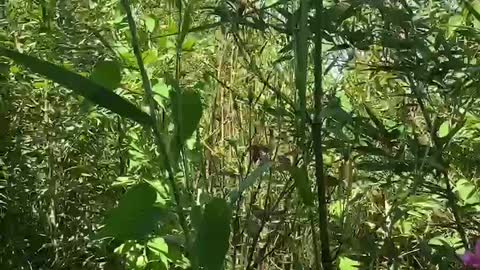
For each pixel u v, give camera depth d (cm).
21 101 208
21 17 215
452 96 143
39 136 208
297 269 165
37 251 210
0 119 203
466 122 165
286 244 177
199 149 152
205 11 177
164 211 117
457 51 146
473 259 124
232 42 208
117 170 213
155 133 114
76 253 206
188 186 124
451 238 171
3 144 205
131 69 196
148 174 196
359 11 147
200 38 211
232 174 191
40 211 207
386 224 170
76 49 206
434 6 163
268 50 196
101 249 200
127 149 211
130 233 115
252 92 191
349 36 142
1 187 207
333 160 166
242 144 205
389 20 140
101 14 214
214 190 193
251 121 199
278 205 182
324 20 140
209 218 112
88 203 209
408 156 151
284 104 183
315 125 133
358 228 160
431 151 148
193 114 121
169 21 214
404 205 169
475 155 158
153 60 203
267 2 164
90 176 212
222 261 111
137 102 195
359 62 161
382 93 170
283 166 129
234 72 208
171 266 196
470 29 153
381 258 158
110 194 211
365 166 146
